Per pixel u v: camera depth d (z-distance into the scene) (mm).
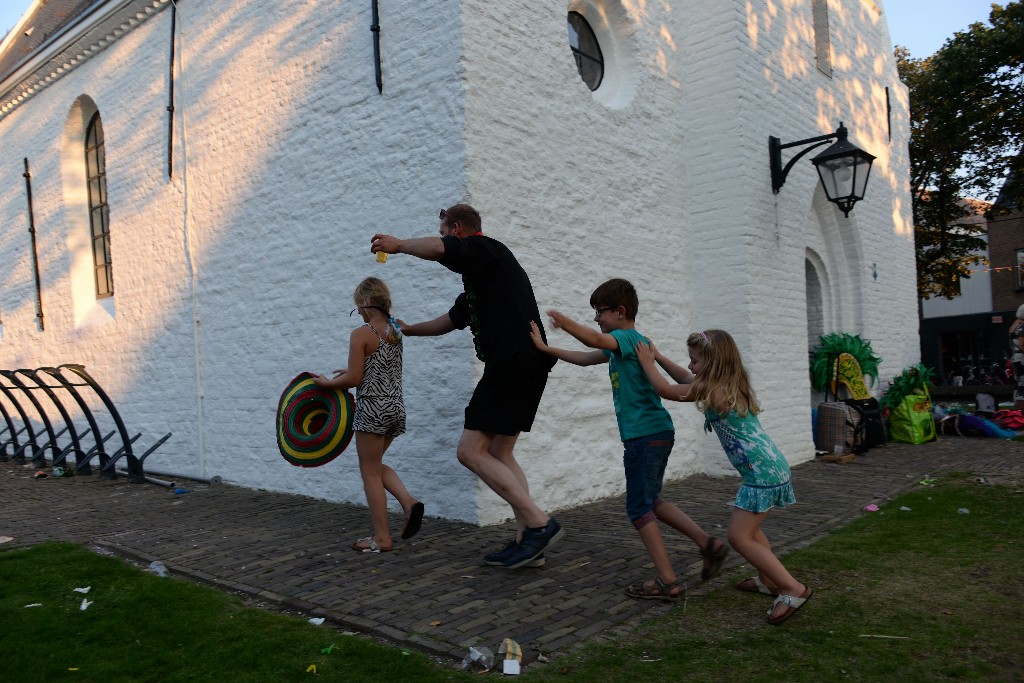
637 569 4324
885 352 11320
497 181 5691
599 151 6773
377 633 3404
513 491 4195
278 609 3791
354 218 6277
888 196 11781
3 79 10930
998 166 20938
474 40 5602
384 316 4641
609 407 6637
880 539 4891
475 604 3740
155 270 8539
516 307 4152
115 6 8711
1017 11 18500
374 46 6066
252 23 7273
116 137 9203
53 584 4082
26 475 8602
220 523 5652
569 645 3262
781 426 8016
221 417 7629
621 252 6973
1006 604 3715
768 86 8281
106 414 9453
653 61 7652
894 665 3027
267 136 7113
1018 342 11594
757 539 3672
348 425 4719
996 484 6676
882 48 11938
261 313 7176
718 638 3332
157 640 3307
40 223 10898
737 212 7730
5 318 11875
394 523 5531
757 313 7754
